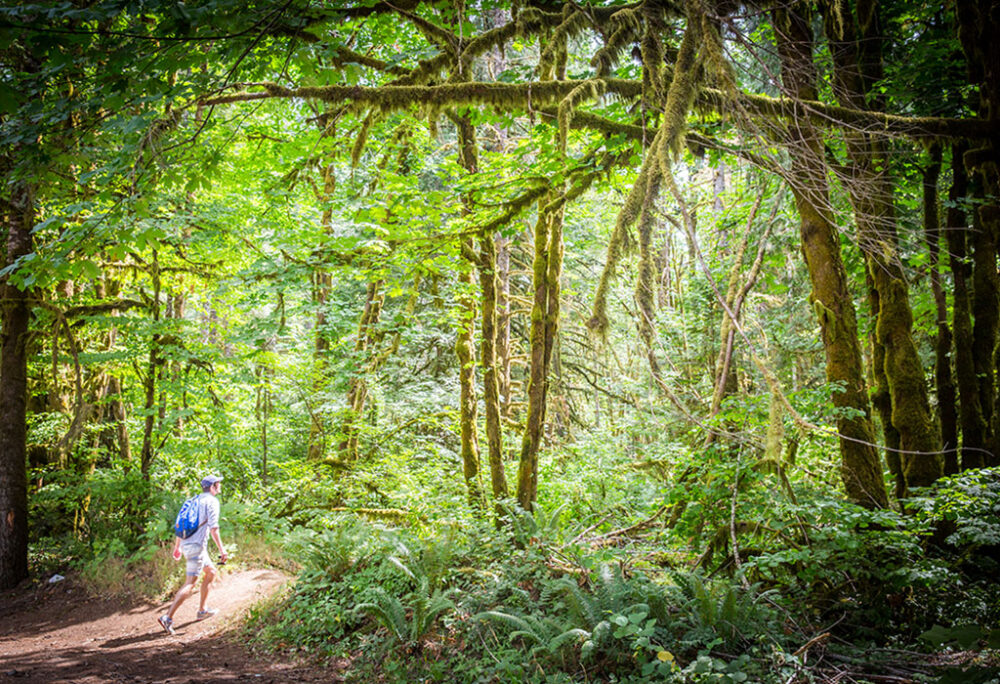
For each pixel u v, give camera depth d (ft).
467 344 29.19
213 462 40.16
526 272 43.27
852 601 16.43
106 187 20.04
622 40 17.75
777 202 20.36
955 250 22.17
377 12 17.06
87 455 37.09
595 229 48.62
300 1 13.08
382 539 23.26
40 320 30.68
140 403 40.81
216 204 29.45
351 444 37.83
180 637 21.25
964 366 21.11
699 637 14.37
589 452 38.65
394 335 40.22
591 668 14.49
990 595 16.14
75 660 17.98
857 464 18.44
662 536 23.45
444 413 37.99
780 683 12.62
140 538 31.12
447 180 27.73
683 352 35.83
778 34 18.13
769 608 16.21
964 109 24.20
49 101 14.44
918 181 24.34
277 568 28.48
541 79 20.63
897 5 24.21
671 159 13.93
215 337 41.57
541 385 26.25
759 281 33.27
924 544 18.78
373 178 29.40
